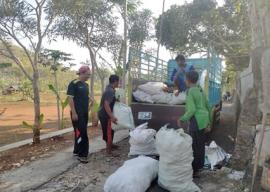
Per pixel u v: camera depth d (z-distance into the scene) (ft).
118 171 9.09
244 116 11.31
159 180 9.52
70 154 13.61
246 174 10.42
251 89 11.39
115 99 13.37
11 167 12.12
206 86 15.02
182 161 9.25
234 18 36.94
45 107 41.78
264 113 9.59
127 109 13.24
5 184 10.27
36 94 16.16
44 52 22.24
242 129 11.29
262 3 10.54
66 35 20.49
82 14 19.92
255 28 11.01
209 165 11.57
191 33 45.34
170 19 45.68
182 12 45.47
